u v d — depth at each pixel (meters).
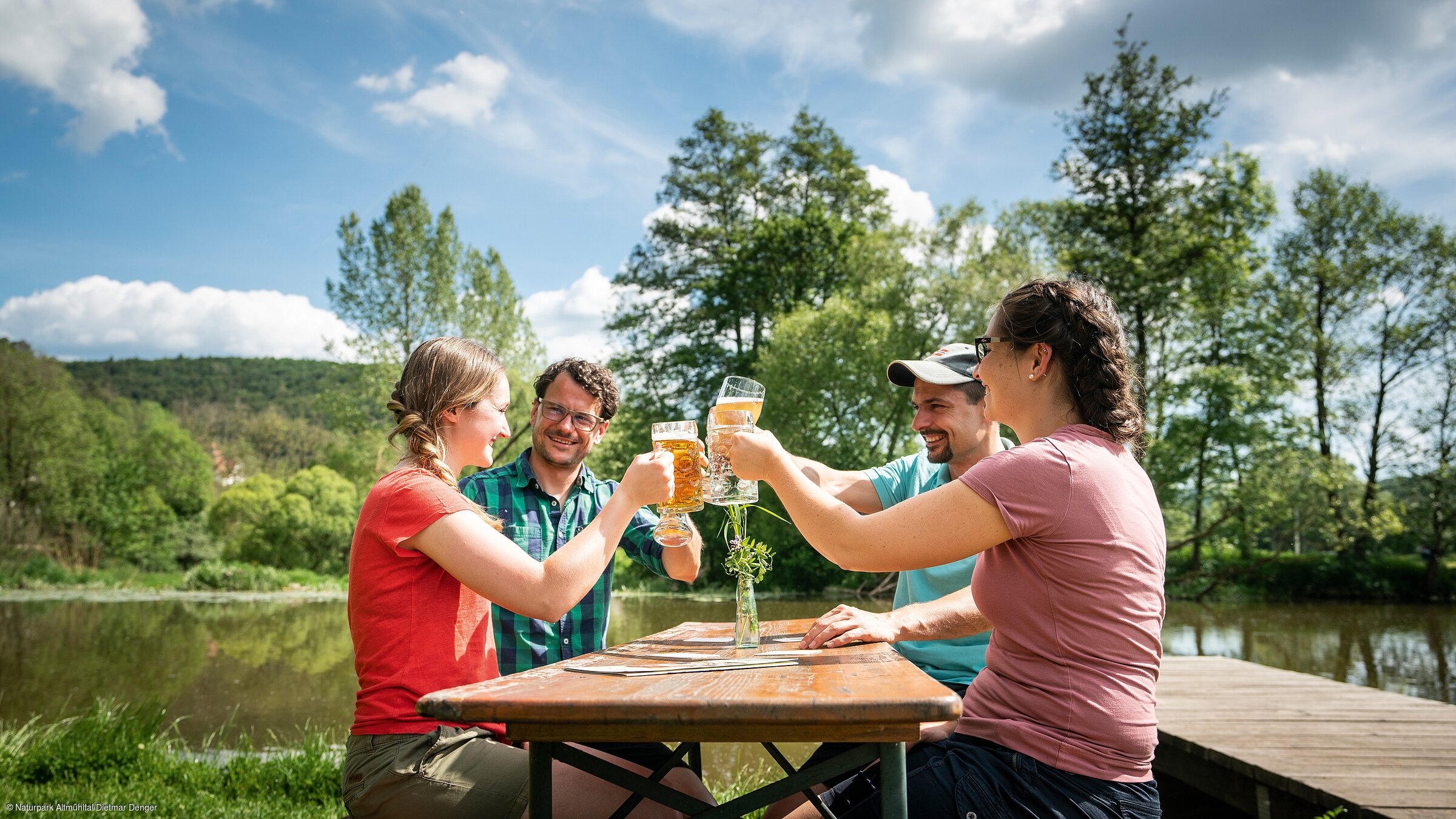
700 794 1.53
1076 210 21.91
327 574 31.55
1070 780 1.34
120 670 9.60
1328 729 4.29
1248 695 5.24
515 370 23.08
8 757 4.61
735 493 1.73
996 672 1.50
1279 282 24.98
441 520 1.59
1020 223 23.55
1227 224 21.44
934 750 1.46
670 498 1.89
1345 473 21.66
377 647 1.58
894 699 0.99
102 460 37.38
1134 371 1.60
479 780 1.51
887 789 1.11
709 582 22.83
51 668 9.75
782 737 1.11
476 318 23.88
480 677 1.70
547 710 1.04
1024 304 1.60
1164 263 20.73
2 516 31.97
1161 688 5.51
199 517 41.25
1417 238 23.45
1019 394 1.61
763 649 1.78
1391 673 10.25
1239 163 21.25
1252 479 21.52
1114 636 1.37
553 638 2.74
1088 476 1.40
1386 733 4.21
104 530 35.41
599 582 2.83
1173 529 25.08
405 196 24.92
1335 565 22.38
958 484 1.42
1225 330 23.39
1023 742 1.38
